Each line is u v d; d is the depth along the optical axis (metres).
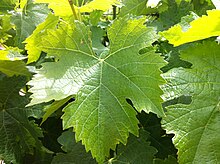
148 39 0.27
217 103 0.26
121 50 0.28
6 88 0.33
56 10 0.33
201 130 0.25
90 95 0.27
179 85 0.27
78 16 0.34
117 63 0.28
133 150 0.29
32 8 0.40
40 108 0.33
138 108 0.26
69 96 0.28
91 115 0.26
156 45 0.34
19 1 0.43
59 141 0.30
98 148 0.26
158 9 0.41
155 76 0.26
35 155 0.34
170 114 0.26
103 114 0.26
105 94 0.27
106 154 0.26
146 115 0.32
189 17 0.31
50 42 0.28
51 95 0.26
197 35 0.26
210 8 0.37
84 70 0.28
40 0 0.33
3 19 0.39
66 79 0.27
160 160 0.29
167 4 0.39
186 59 0.28
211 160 0.25
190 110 0.26
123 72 0.27
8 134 0.33
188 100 0.28
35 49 0.32
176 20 0.38
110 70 0.27
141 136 0.30
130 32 0.28
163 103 0.28
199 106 0.26
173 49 0.33
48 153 0.34
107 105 0.26
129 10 0.41
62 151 0.34
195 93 0.26
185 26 0.30
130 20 0.28
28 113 0.33
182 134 0.25
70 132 0.31
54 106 0.29
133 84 0.26
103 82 0.27
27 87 0.35
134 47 0.27
